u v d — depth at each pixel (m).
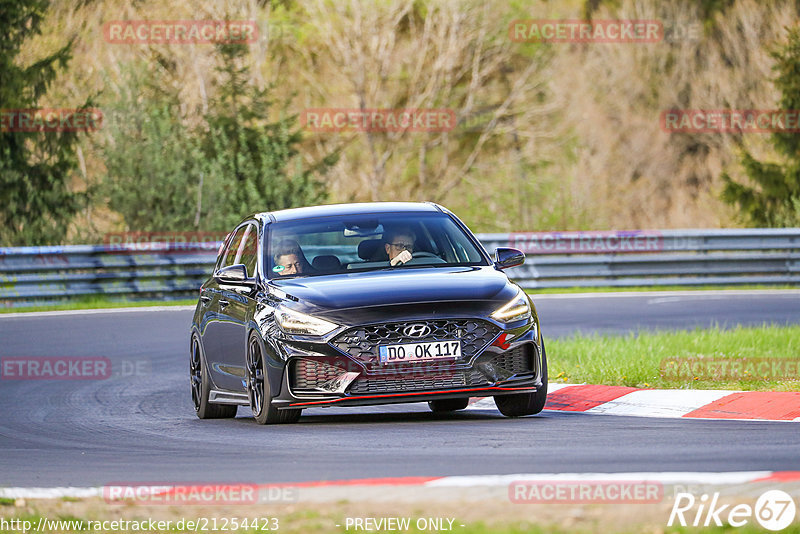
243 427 34.75
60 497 23.67
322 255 35.97
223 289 38.28
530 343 32.78
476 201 164.62
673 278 95.12
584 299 84.00
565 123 187.50
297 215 37.97
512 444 28.42
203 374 39.12
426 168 184.25
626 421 32.84
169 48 152.00
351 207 38.41
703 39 199.62
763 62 194.12
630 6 199.50
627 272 94.00
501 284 33.66
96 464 29.06
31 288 83.44
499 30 179.12
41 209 123.00
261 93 135.50
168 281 88.00
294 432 32.41
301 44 178.25
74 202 124.44
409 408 40.25
